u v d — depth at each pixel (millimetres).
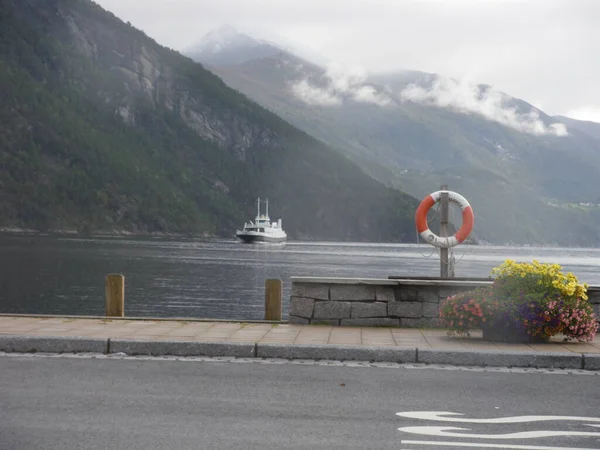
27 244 146750
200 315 43375
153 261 103000
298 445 6289
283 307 46906
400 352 10688
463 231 16359
